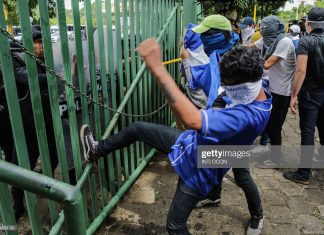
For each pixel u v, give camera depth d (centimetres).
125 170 320
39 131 196
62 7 201
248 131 176
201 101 264
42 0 185
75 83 242
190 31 250
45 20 189
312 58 309
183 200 199
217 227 275
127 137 235
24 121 248
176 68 422
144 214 293
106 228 275
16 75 227
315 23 307
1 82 235
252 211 257
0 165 103
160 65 145
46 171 204
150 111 361
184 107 151
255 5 722
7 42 165
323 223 280
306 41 307
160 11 356
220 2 574
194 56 249
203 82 240
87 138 242
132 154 333
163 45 370
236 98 175
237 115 165
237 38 259
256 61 164
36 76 189
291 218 286
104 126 269
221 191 324
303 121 333
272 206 302
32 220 193
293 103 326
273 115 360
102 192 277
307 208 300
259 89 172
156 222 283
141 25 315
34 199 193
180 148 200
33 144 266
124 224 280
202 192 198
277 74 347
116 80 289
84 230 110
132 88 305
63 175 221
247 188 245
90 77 242
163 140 221
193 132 198
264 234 267
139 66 322
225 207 301
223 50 248
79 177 241
